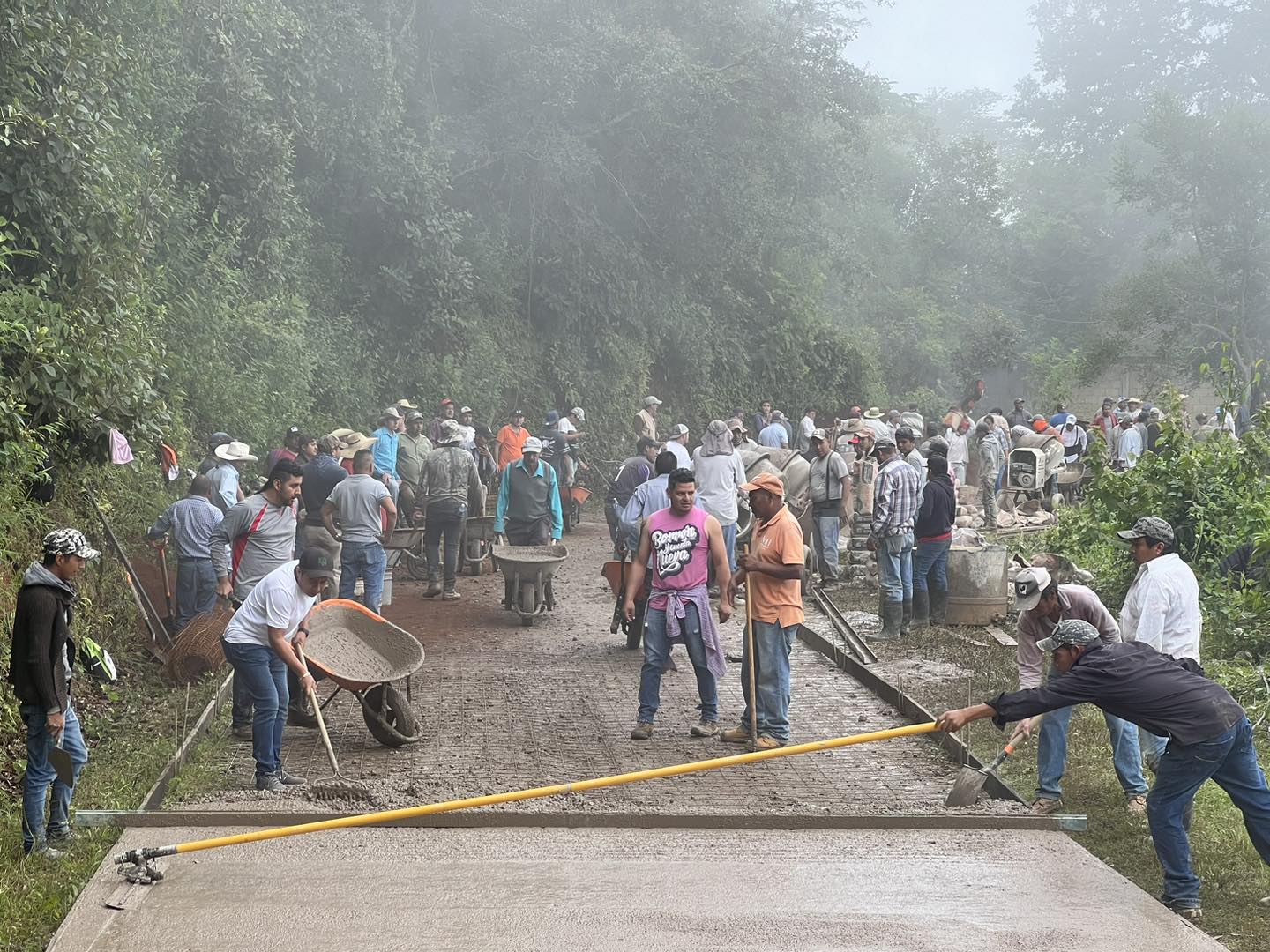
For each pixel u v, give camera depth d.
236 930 5.64
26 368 9.32
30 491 9.66
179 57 18.12
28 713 6.48
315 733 9.24
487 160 28.48
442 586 15.96
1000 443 21.94
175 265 16.97
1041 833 7.15
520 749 8.84
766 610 9.07
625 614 9.40
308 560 7.87
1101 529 14.60
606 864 6.53
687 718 9.83
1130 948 5.57
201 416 16.88
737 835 7.04
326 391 22.06
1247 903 6.54
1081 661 6.36
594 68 28.84
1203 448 14.20
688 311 33.88
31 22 10.49
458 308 26.47
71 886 6.17
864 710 10.22
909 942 5.59
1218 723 6.18
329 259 23.77
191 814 6.98
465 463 14.98
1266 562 11.84
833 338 39.94
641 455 15.80
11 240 9.69
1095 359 43.53
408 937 5.57
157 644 10.73
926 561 13.09
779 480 9.08
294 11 22.00
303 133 22.11
